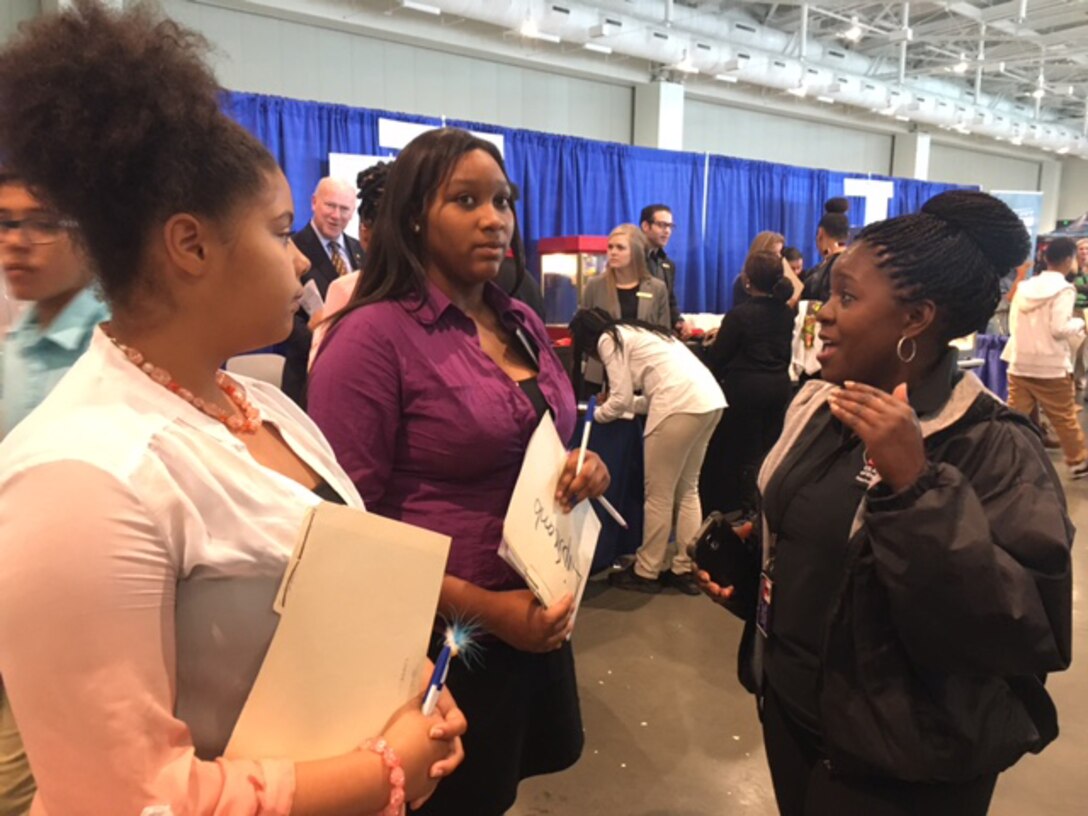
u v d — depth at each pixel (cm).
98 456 50
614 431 318
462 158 110
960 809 100
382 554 63
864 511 92
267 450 70
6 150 54
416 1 457
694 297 675
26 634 47
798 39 664
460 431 106
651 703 236
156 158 54
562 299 440
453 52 561
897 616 87
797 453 110
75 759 49
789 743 115
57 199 55
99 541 48
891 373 99
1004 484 89
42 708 48
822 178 761
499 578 112
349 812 58
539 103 621
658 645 271
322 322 124
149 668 51
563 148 568
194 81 56
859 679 95
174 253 56
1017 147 1100
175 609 55
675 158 642
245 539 57
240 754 57
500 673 115
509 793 120
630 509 336
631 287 395
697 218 666
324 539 59
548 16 506
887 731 92
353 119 463
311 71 498
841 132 880
